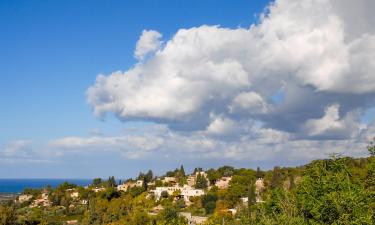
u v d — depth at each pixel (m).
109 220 152.50
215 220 109.50
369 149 46.47
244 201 157.00
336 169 42.88
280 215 43.91
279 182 144.75
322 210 37.88
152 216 130.12
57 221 152.88
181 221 110.31
